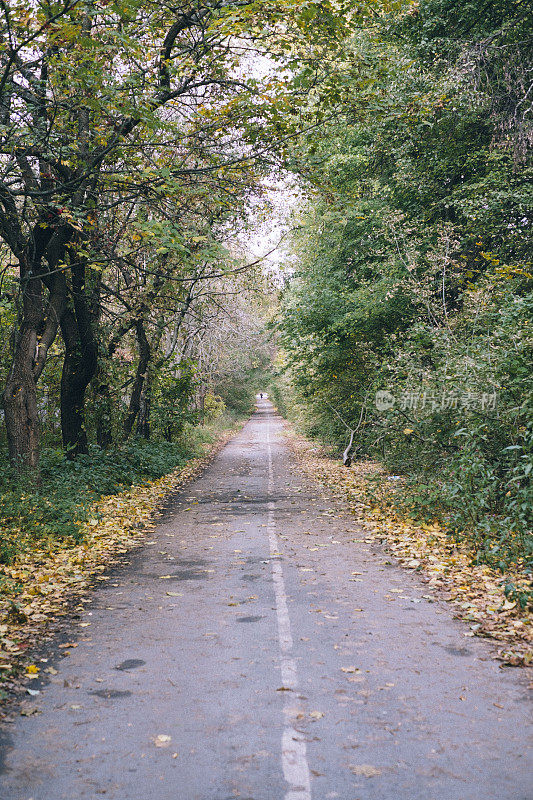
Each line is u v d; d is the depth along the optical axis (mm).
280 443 34562
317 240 22203
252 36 10352
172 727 4012
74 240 13164
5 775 3492
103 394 17953
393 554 8789
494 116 15438
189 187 12008
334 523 11375
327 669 4871
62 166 11094
